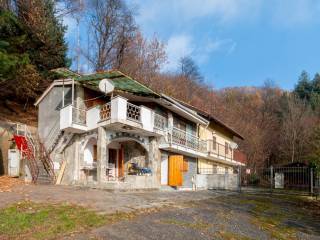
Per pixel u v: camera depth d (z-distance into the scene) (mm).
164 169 24484
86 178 20188
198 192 22391
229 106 67625
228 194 22531
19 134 24094
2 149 23328
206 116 30984
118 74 19953
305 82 86000
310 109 70438
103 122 18938
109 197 14516
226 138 39312
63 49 32688
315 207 18141
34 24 29266
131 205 12812
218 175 29438
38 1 30188
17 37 25844
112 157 22734
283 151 61312
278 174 29297
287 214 15031
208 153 30750
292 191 26641
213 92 66812
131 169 21750
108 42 41438
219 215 12617
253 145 59562
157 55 43812
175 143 23703
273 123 67000
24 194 14180
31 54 29609
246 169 45250
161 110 24141
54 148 21578
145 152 22531
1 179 19766
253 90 80000
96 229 9039
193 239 8891
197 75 63469
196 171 29859
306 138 56125
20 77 26891
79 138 20531
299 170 27938
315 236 10922
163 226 9867
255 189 30641
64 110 19938
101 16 41188
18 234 8609
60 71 24656
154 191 19844
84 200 13211
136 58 42312
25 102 32281
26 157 21047
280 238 10086
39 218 9922
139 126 19891
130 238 8492
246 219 12484
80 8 35875
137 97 22156
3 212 10586
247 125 62531
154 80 42750
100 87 18922
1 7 26031
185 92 53344
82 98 21016
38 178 19688
